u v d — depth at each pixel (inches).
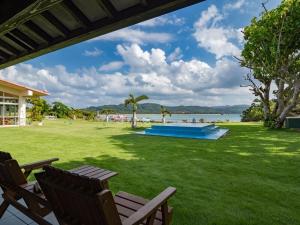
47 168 75.3
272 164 267.6
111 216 61.3
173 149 369.1
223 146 398.9
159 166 257.3
